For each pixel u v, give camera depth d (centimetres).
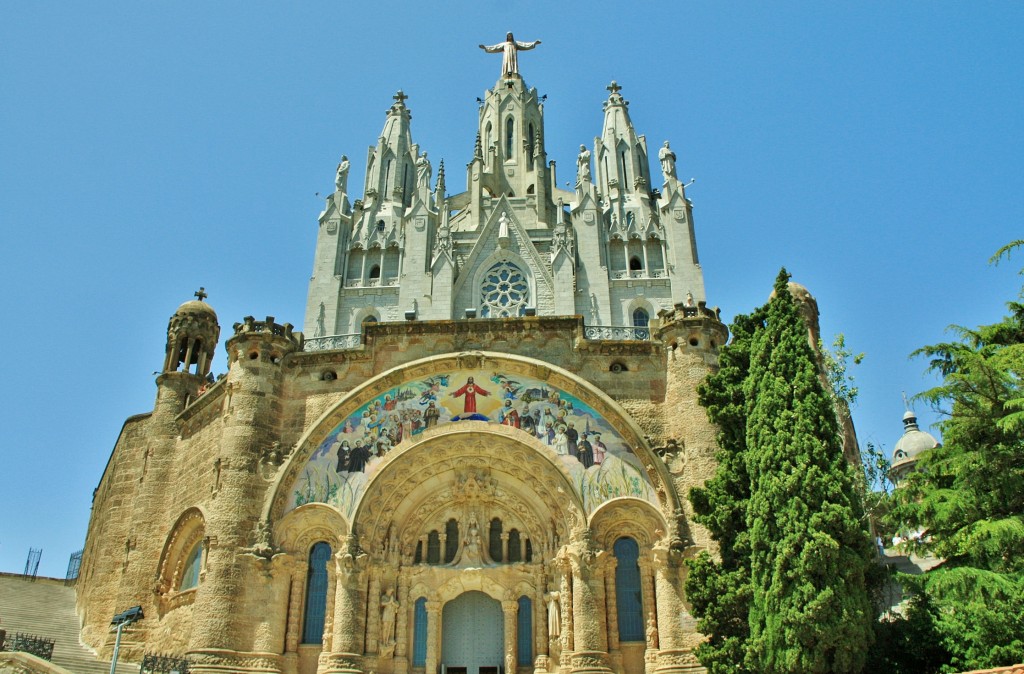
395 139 8131
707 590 3098
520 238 6875
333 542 3788
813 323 4584
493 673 3794
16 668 3062
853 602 2712
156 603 4056
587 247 6881
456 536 4012
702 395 3522
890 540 3481
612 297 6788
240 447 3884
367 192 7775
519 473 3953
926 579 2759
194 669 3397
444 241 6844
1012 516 2697
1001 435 2881
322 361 4159
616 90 8438
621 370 4044
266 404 4025
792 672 2705
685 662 3353
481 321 4147
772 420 3077
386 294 6944
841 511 2802
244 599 3619
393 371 4016
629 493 3722
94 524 5444
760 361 3250
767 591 2839
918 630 2862
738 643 2973
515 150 8469
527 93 8825
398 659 3700
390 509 3916
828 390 3728
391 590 3806
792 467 2934
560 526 3834
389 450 3906
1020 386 2920
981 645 2667
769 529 2917
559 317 4122
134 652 4006
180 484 4400
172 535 4125
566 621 3606
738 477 3238
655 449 3788
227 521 3716
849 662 2683
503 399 3978
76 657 3775
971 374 2900
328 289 6950
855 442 4038
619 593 3669
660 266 7112
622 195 7625
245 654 3509
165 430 4784
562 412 3919
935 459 3009
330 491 3834
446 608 3938
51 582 5884
